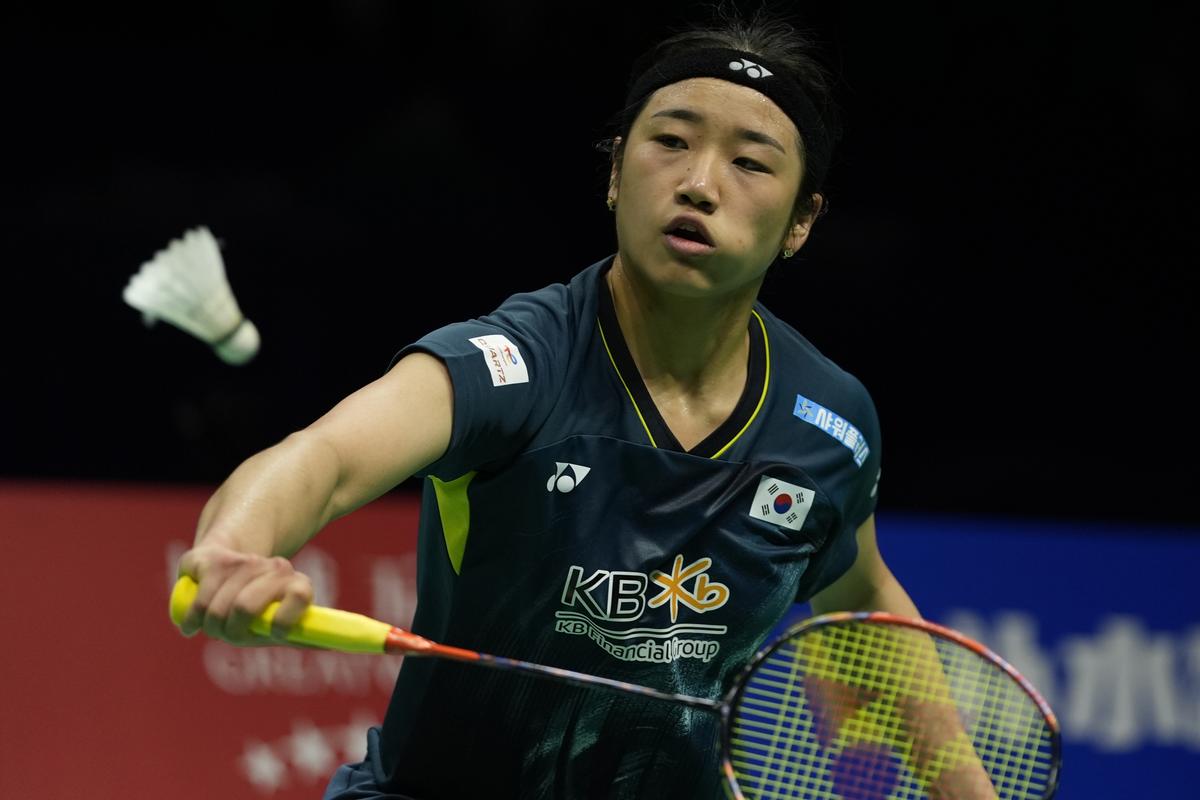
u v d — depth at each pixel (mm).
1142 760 19672
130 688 18062
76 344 24656
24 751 17641
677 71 9672
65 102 26203
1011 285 27797
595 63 28922
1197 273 28109
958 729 10719
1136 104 29031
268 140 26828
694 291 9320
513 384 9055
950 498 26328
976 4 29188
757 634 9883
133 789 17766
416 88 27719
